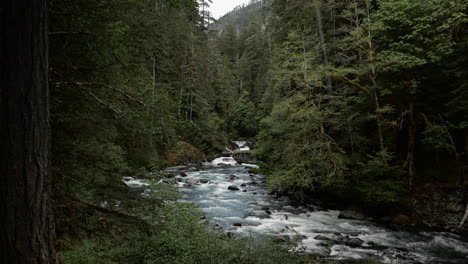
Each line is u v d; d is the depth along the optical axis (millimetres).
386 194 12305
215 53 51562
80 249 4887
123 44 4926
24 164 2416
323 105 14758
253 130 50156
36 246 2492
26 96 2438
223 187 19000
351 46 14766
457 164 13305
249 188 18906
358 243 9984
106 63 4758
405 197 12734
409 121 14188
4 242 2318
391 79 13344
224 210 13852
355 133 14883
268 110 21969
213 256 5492
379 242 10250
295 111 14031
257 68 54094
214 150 36906
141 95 4957
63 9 4105
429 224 11922
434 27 12102
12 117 2361
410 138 13609
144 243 5430
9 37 2369
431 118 13742
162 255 5289
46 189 2648
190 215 6816
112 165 5508
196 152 31375
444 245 10031
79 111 4469
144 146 5867
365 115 15086
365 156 14930
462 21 11203
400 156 15219
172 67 28422
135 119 4758
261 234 10633
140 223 4395
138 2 4996
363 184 13469
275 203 15531
